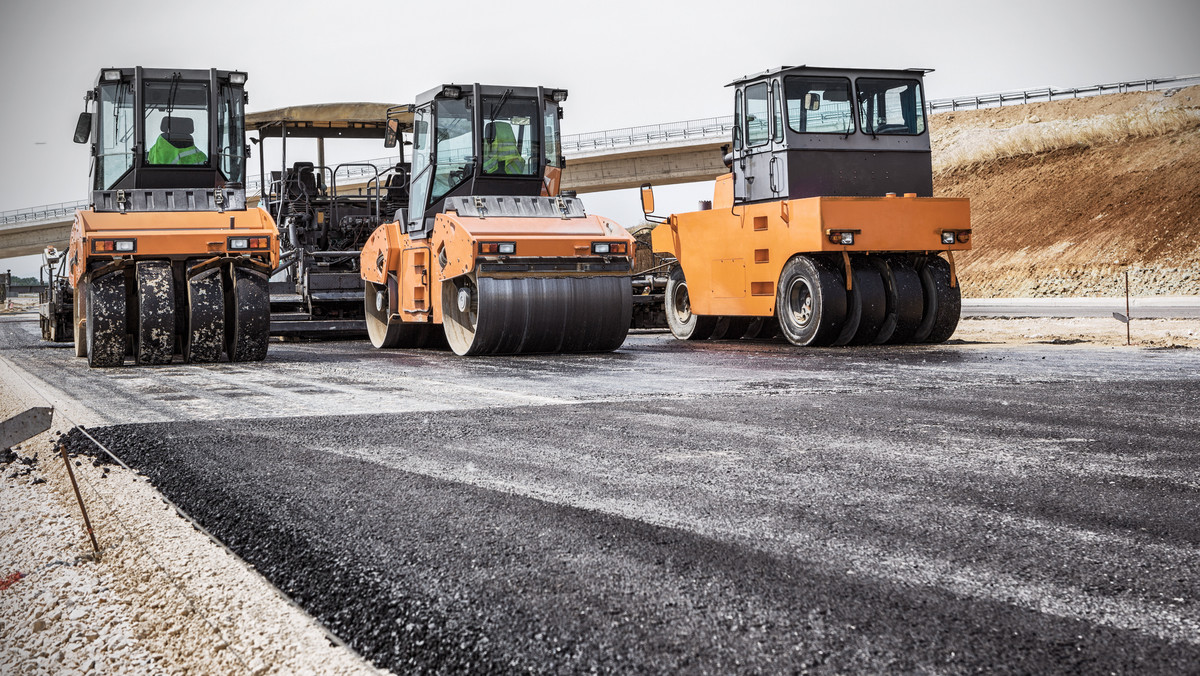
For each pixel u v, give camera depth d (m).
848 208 11.04
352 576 2.60
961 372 7.42
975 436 4.44
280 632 2.31
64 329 15.98
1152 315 15.77
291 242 15.38
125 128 10.94
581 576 2.48
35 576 2.97
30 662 2.37
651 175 52.09
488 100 11.70
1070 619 2.11
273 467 4.07
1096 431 4.52
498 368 8.91
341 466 4.04
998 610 2.17
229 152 11.30
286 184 16.00
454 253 10.80
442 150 11.64
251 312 10.30
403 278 12.64
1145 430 4.53
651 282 17.67
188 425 5.34
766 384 6.85
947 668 1.87
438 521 3.08
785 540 2.75
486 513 3.16
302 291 15.47
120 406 6.36
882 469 3.71
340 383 7.62
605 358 10.05
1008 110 48.91
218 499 3.55
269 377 8.33
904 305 11.27
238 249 10.27
